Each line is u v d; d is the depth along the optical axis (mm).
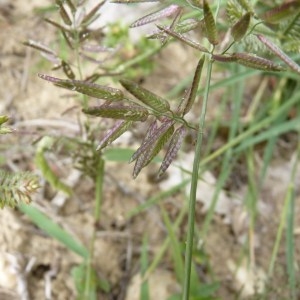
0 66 177
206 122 181
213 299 133
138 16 189
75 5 100
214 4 156
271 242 166
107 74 114
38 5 194
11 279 135
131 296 144
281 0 140
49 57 107
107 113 62
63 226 149
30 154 159
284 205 160
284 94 187
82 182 158
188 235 78
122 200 159
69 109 118
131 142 166
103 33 183
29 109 170
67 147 140
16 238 141
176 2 70
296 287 154
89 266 133
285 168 181
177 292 145
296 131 190
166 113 67
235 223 167
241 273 156
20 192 72
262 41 63
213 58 65
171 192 152
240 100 171
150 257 152
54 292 139
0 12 189
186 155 172
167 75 190
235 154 178
